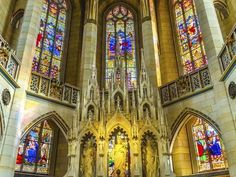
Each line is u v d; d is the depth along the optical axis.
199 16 16.75
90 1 22.80
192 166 16.83
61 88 17.78
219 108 13.59
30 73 16.19
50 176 17.27
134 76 22.09
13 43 19.97
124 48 23.89
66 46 22.66
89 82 16.62
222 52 13.98
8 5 19.28
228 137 12.59
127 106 15.46
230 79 13.08
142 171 13.58
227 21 18.55
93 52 20.03
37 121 15.60
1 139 12.96
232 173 11.97
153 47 19.70
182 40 21.42
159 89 18.14
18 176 15.70
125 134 14.66
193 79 16.34
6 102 13.50
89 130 14.68
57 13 23.20
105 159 13.73
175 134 16.25
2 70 12.95
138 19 25.59
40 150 17.59
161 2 24.47
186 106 16.11
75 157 13.90
